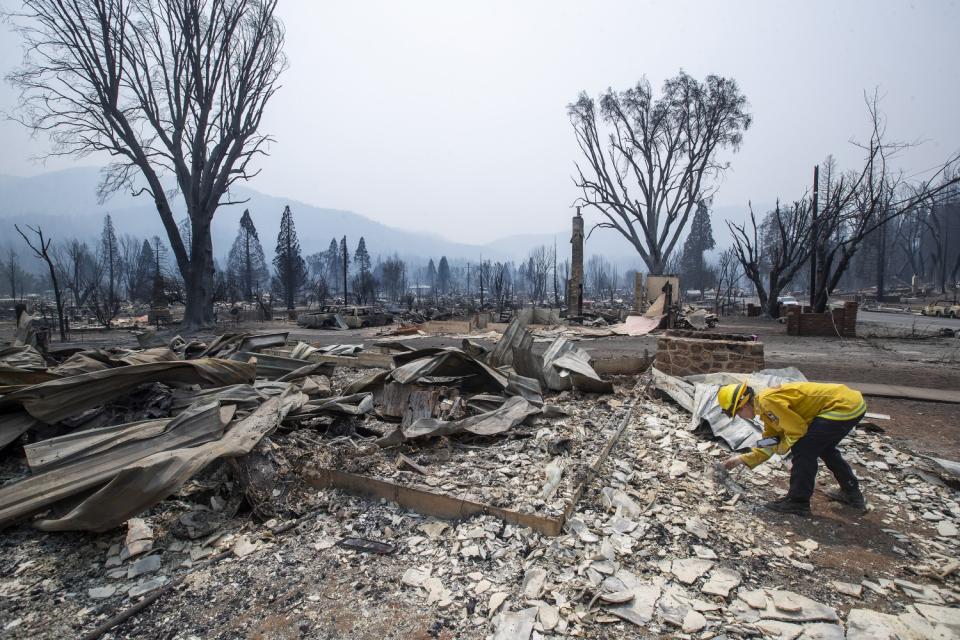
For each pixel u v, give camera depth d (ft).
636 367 33.83
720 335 32.19
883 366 39.24
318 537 13.26
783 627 9.59
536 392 24.52
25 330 36.73
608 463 17.56
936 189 64.34
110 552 12.53
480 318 78.69
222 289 146.20
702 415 21.21
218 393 20.89
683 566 11.64
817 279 81.51
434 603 10.46
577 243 94.89
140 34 81.05
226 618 10.12
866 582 11.23
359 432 20.80
